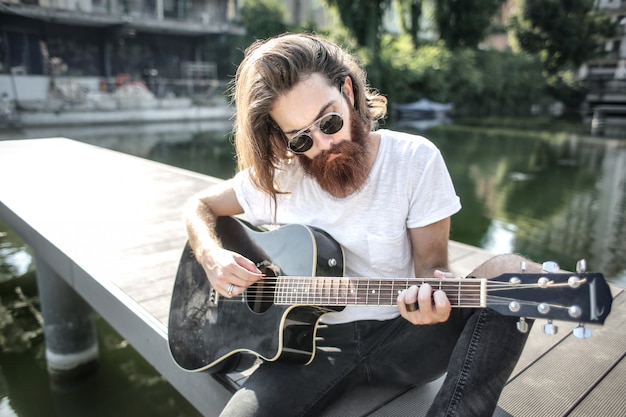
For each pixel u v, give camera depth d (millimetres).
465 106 26297
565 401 1487
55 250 3023
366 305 1251
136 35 22625
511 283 1029
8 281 4703
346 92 1290
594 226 6484
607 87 22984
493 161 11883
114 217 3662
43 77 18203
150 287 2412
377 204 1311
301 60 1228
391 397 1466
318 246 1365
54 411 3131
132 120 19078
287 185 1445
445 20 26297
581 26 22641
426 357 1297
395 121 21797
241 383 1538
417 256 1337
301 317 1351
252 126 1309
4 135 14312
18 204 3973
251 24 25266
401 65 23641
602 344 1818
